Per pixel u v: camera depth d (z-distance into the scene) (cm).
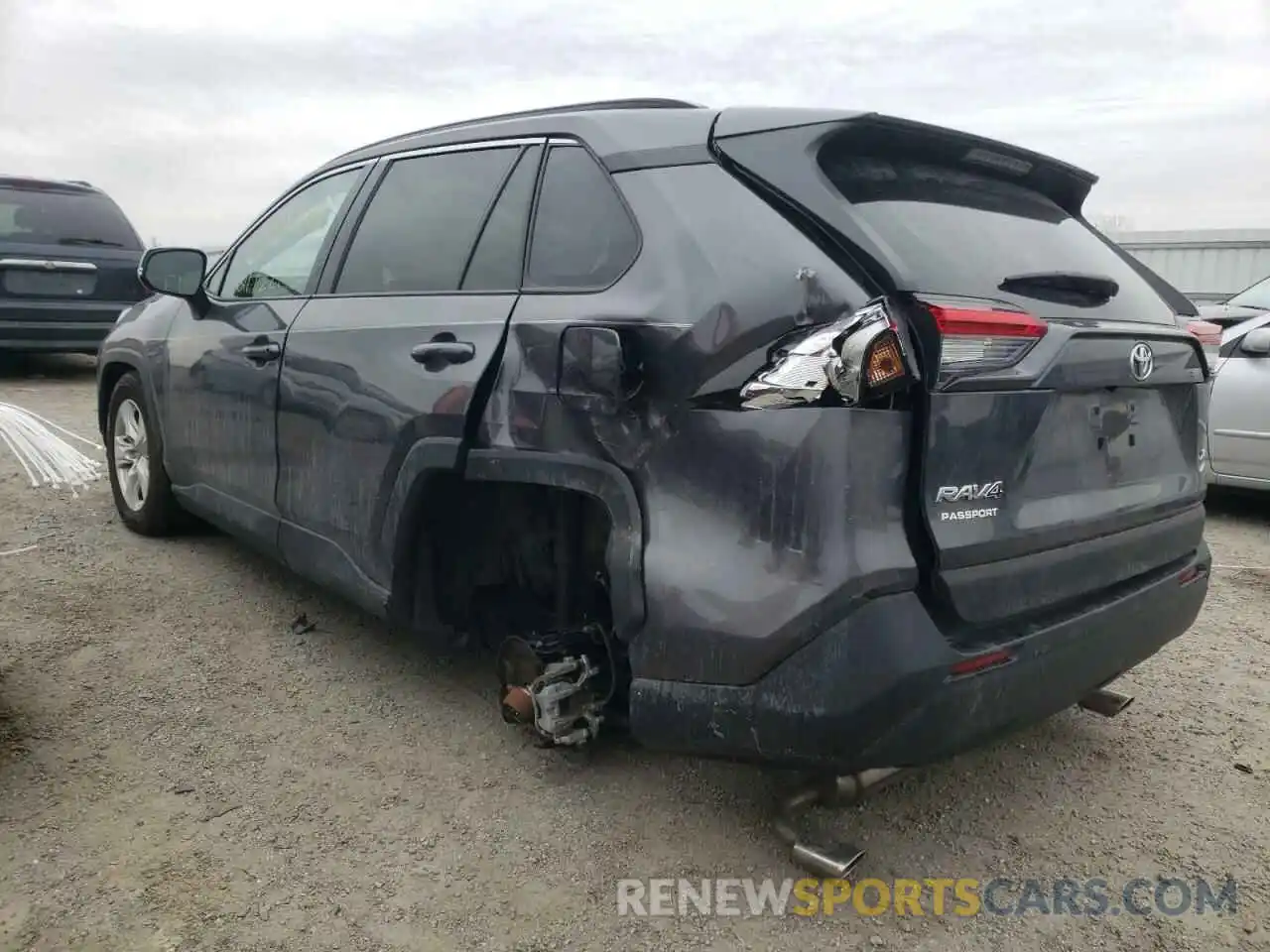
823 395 207
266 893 237
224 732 312
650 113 268
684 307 227
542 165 285
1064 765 311
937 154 259
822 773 229
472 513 307
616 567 234
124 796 275
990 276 236
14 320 872
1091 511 249
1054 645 231
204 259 412
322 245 360
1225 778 305
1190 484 292
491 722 323
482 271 288
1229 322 630
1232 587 487
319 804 275
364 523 312
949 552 213
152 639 378
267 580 440
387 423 297
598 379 236
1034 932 233
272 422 358
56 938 219
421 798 279
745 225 228
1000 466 224
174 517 484
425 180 325
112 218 959
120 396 498
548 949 222
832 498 206
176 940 220
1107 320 254
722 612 216
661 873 250
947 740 215
